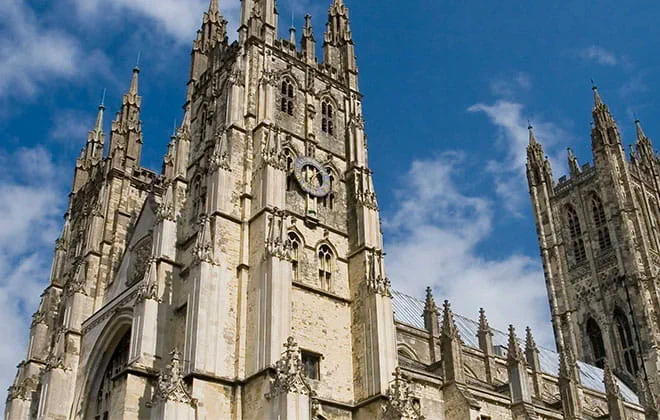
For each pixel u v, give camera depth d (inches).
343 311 2672.2
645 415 4057.6
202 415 2218.3
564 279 5767.7
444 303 2945.4
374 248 2778.1
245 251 2573.8
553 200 6146.7
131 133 3878.0
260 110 2938.0
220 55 3363.7
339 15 3639.3
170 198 2935.5
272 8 3304.6
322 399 2412.6
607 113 6038.4
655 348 4980.3
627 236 5438.0
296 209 2780.5
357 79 3442.4
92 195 3929.6
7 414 3321.9
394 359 2534.5
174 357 2226.9
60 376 3019.2
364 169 3036.4
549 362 4751.5
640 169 6195.9
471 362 3607.3
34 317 3661.4
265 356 2294.5
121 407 2365.9
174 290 2691.9
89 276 3363.7
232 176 2728.8
